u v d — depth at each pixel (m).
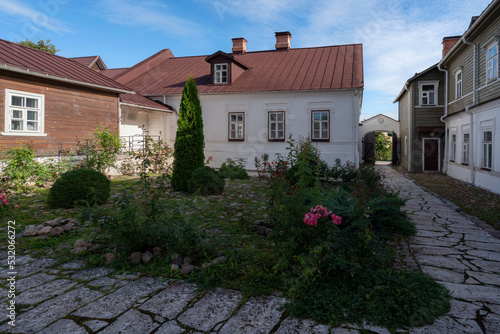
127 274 3.86
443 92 18.53
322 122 16.34
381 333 2.71
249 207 7.70
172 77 20.33
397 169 21.09
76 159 11.95
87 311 3.03
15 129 10.70
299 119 16.58
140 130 17.98
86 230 5.51
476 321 2.87
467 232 5.89
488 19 11.30
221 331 2.72
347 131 15.93
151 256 4.20
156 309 3.07
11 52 11.32
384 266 3.71
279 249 3.93
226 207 7.61
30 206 7.53
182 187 9.88
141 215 5.39
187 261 4.10
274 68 19.22
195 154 9.99
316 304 3.06
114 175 13.39
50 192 7.38
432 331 2.72
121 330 2.72
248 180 13.19
